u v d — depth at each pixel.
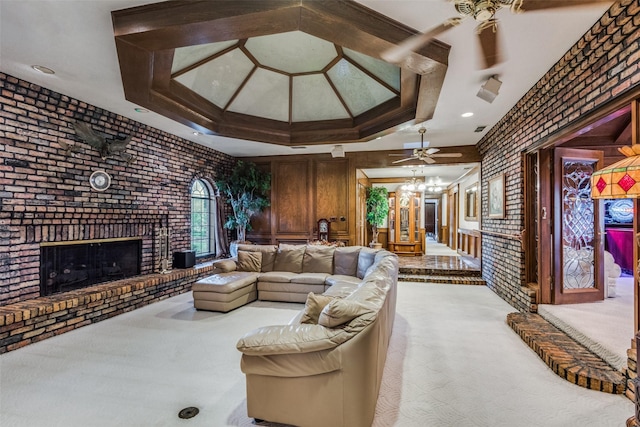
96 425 1.95
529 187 4.16
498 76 3.29
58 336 3.35
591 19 2.35
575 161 3.86
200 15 2.14
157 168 5.07
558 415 2.05
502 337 3.33
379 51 2.48
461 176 8.65
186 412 2.08
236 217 6.65
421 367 2.69
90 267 4.17
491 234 5.37
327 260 4.92
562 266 3.80
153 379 2.49
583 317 3.28
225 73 3.92
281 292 4.66
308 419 1.86
